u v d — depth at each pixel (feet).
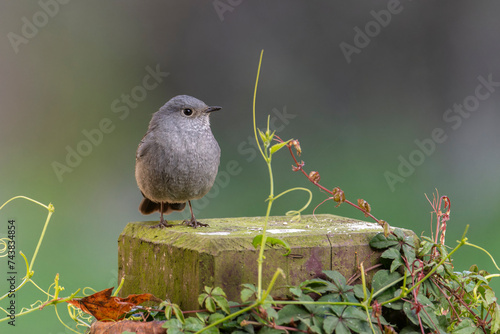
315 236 19.15
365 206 19.12
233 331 19.01
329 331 18.97
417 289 19.12
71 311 19.35
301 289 19.06
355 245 19.15
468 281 19.24
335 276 19.08
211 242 19.08
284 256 19.11
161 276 19.21
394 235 19.16
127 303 19.06
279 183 24.64
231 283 19.07
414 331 19.10
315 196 23.76
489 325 19.19
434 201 19.36
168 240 19.20
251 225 19.33
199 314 19.01
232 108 29.71
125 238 19.38
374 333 18.98
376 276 19.12
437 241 19.34
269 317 18.95
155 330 19.02
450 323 19.16
